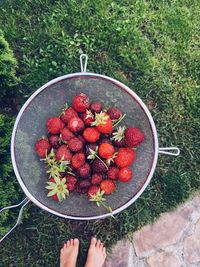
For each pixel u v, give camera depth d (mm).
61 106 423
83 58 500
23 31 504
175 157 493
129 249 481
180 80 504
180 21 510
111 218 484
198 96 501
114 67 502
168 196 488
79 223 486
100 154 404
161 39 509
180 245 482
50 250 481
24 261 480
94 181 410
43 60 496
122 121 422
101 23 504
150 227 485
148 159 424
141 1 511
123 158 405
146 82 500
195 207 489
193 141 497
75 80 422
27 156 421
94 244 475
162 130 496
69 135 405
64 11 506
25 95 493
